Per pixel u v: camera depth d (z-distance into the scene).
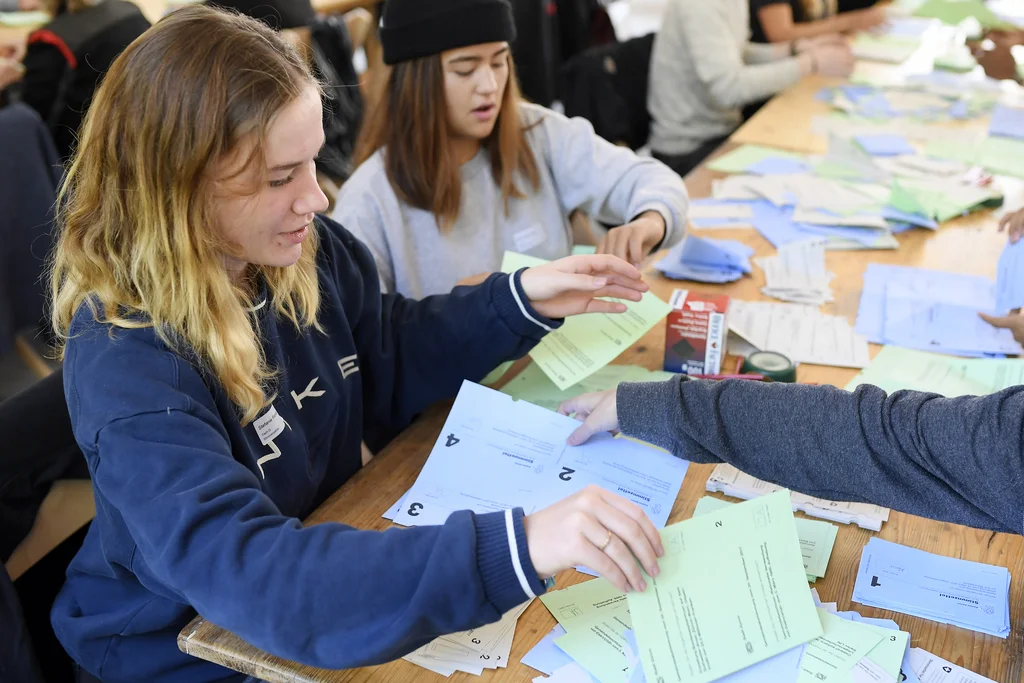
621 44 3.24
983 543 1.08
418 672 0.93
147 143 0.94
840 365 1.46
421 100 1.60
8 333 2.38
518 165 1.77
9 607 1.19
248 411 1.07
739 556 0.92
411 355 1.42
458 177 1.69
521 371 1.47
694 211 2.08
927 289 1.70
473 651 0.95
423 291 1.73
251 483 0.92
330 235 1.35
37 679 1.23
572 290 1.32
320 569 0.83
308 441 1.27
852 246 1.89
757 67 3.00
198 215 0.96
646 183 1.76
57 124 2.79
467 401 1.24
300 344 1.24
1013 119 2.59
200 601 0.85
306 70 1.00
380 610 0.82
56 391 1.24
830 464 1.04
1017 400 0.95
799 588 0.93
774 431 1.07
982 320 1.58
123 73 0.95
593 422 1.18
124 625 1.15
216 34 0.94
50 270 1.10
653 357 1.50
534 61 3.62
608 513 0.87
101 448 0.92
